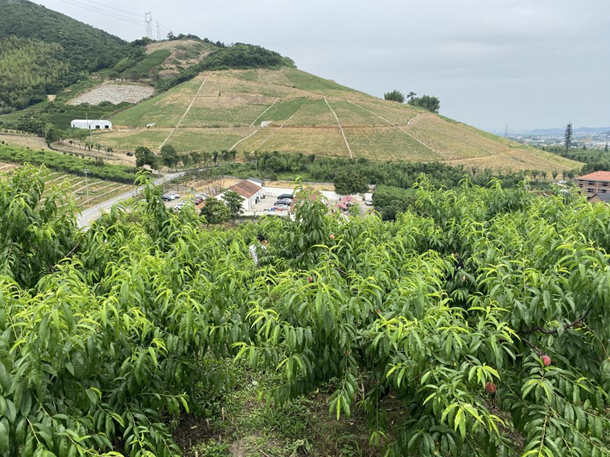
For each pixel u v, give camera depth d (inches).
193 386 187.6
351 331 145.6
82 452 108.3
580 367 151.8
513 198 309.0
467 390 141.3
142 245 215.2
